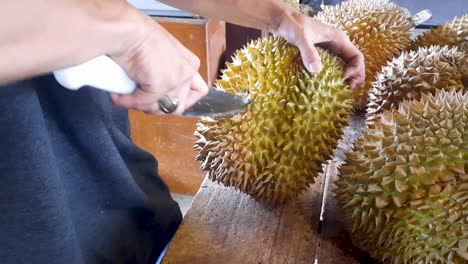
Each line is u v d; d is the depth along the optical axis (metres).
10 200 0.39
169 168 1.27
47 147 0.39
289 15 0.55
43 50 0.24
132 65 0.32
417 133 0.47
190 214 0.59
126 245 0.54
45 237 0.41
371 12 0.78
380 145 0.49
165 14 1.00
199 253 0.53
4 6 0.22
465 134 0.46
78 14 0.25
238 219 0.58
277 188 0.57
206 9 0.57
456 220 0.44
